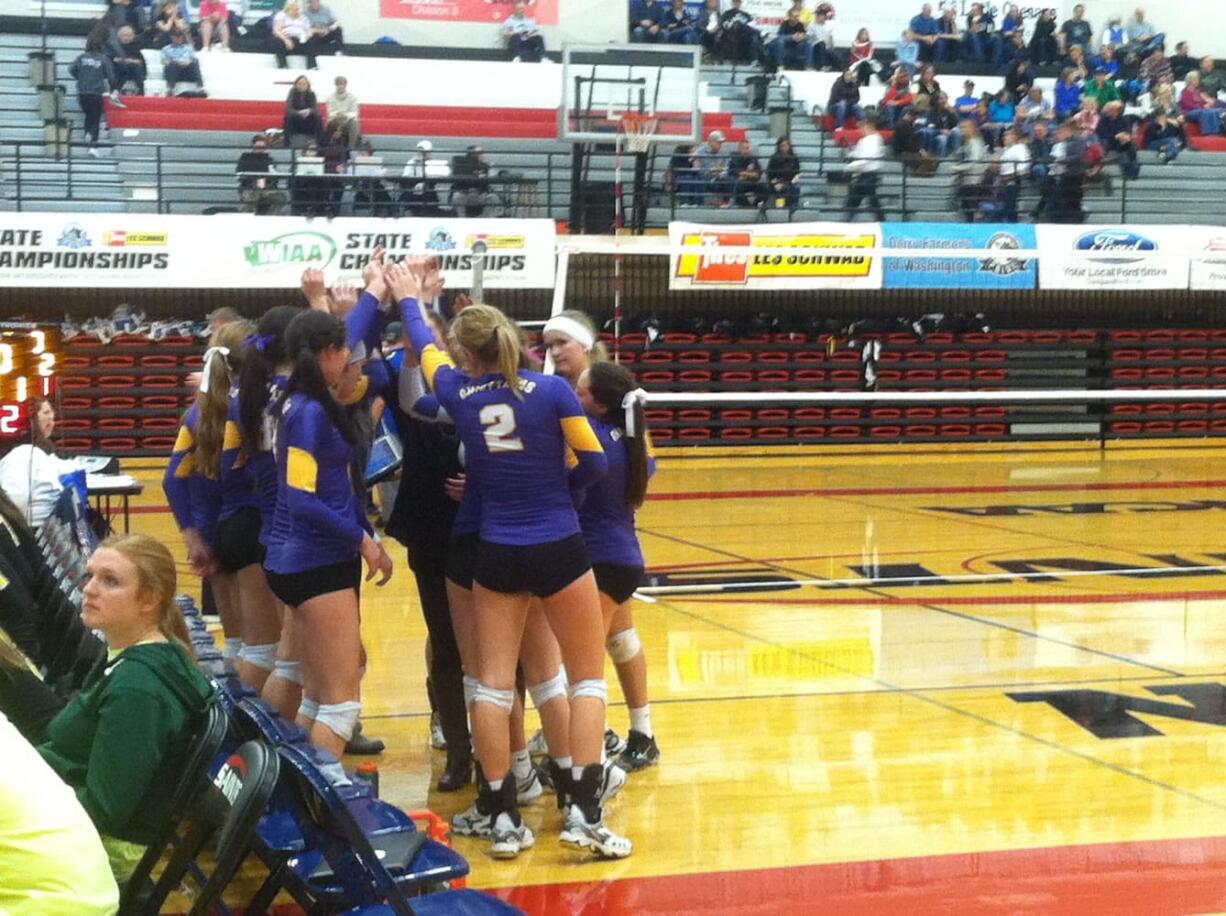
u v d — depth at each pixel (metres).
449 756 5.96
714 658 8.54
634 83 20.02
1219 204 24.33
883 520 14.84
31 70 22.39
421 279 5.48
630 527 5.77
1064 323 22.48
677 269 19.69
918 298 21.91
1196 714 7.18
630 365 21.02
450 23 27.06
